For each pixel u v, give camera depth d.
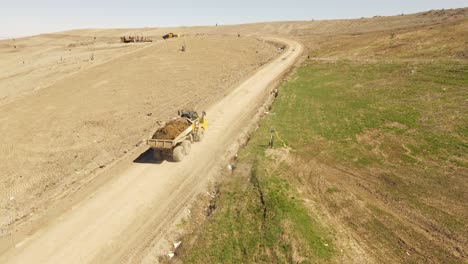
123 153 19.39
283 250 10.69
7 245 11.43
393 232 11.88
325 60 45.25
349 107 25.75
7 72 48.81
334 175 15.98
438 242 11.36
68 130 23.91
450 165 16.48
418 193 14.28
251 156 17.58
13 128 24.66
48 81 38.53
